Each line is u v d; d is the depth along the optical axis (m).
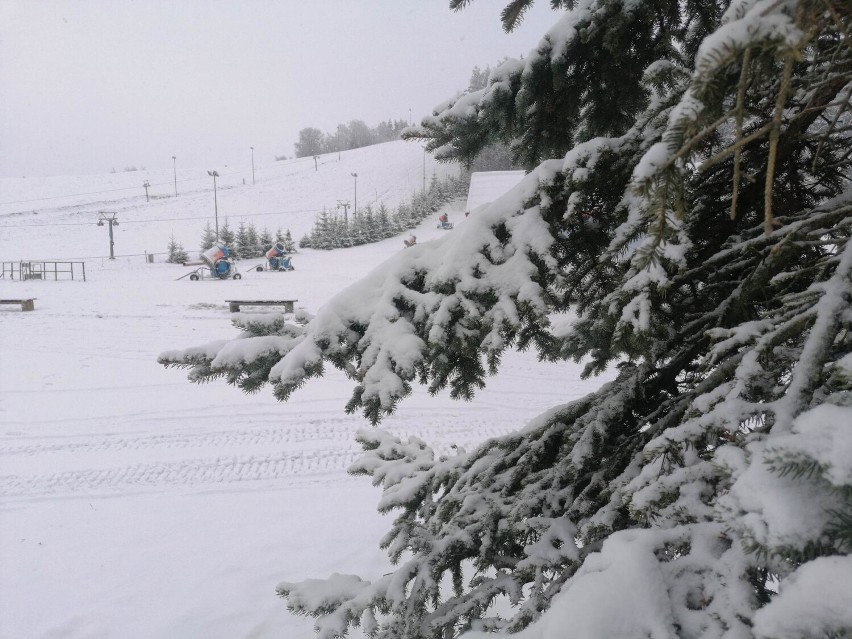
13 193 63.81
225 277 23.86
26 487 6.52
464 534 2.05
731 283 1.81
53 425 8.09
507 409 8.77
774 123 0.73
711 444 1.17
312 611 2.06
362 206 53.56
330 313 1.96
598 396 2.12
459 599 1.94
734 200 0.82
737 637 0.91
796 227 1.37
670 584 1.05
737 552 1.03
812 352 1.07
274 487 6.62
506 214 1.91
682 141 0.93
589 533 1.54
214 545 5.57
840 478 0.70
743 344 1.33
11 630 4.48
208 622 4.61
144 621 4.61
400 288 1.97
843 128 1.50
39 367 10.66
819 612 0.69
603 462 1.91
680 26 2.09
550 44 2.08
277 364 1.90
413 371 1.81
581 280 2.04
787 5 0.73
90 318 15.00
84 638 4.41
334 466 7.09
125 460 7.15
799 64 1.53
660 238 1.03
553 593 1.61
